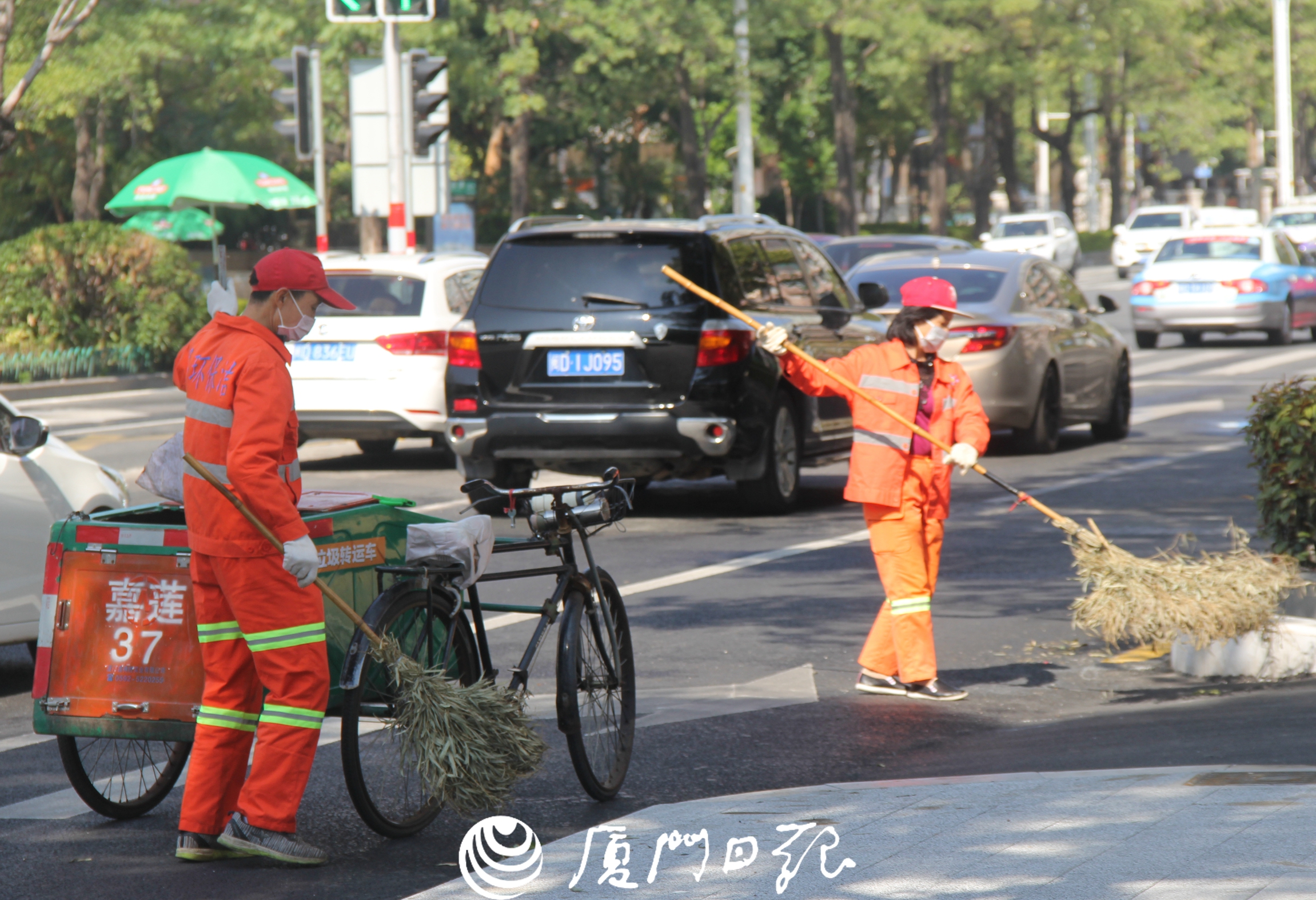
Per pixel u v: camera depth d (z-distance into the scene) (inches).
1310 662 665.6
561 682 501.0
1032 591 855.1
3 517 682.8
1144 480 1240.8
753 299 1087.6
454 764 454.9
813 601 833.5
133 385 2126.0
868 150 6432.1
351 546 493.4
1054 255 4547.2
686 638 759.1
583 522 520.4
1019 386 1344.7
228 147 3745.1
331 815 502.0
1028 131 6870.1
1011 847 412.8
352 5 1704.0
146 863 458.6
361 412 1293.1
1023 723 614.5
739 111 4050.2
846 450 1222.9
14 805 518.9
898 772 548.1
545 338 1063.0
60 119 3518.7
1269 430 735.1
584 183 4904.0
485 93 3912.4
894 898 377.4
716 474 1088.2
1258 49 6427.2
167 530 481.1
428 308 1302.9
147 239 2215.8
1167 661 709.3
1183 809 438.9
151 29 3053.6
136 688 482.0
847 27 4493.1
